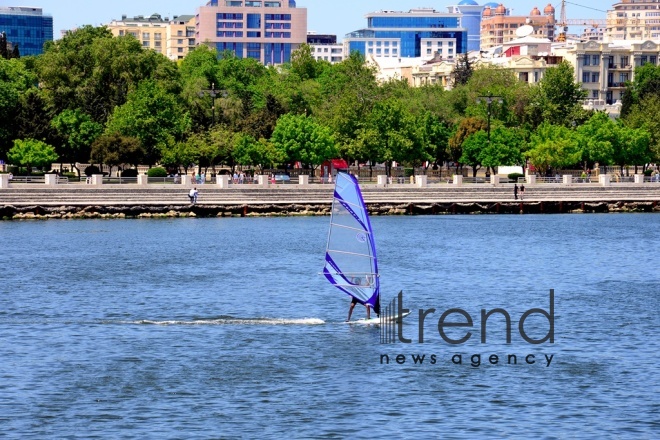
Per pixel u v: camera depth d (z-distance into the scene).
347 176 99.62
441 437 66.25
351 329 98.12
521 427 68.38
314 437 66.50
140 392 76.25
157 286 124.50
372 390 76.94
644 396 75.44
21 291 120.19
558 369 83.31
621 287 128.00
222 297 116.31
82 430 67.69
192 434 67.00
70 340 92.88
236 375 80.94
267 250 162.88
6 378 79.69
